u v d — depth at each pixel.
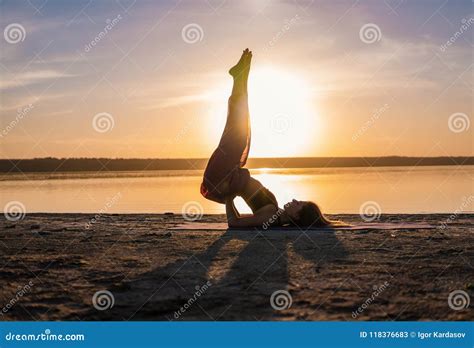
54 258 7.57
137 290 5.79
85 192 24.66
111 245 8.70
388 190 23.88
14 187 29.66
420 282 5.92
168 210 16.67
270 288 5.74
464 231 9.93
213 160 10.61
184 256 7.61
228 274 6.42
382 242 8.60
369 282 5.94
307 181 33.22
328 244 8.46
